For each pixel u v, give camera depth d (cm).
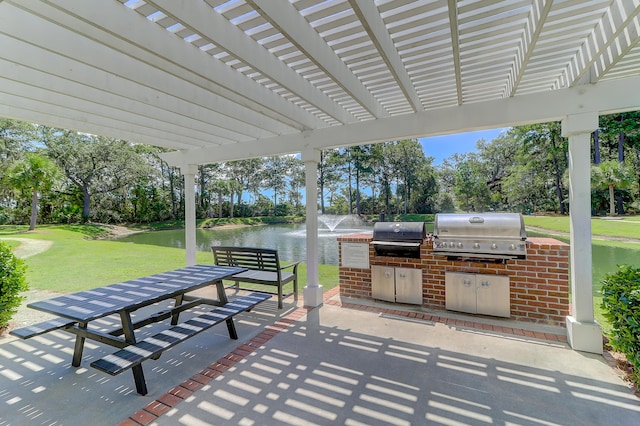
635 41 209
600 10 206
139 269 715
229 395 239
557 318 343
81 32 194
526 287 356
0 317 348
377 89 347
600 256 856
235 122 432
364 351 308
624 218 1662
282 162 3300
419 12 207
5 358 303
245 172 3194
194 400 233
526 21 220
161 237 1753
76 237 1584
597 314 403
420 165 2744
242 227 2606
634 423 201
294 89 297
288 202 3409
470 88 350
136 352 235
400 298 428
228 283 591
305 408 222
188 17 185
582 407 218
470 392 239
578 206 303
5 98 311
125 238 1695
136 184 2478
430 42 243
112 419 213
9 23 196
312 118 431
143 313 434
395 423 205
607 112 290
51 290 542
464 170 2750
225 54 264
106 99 321
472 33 237
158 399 235
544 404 222
